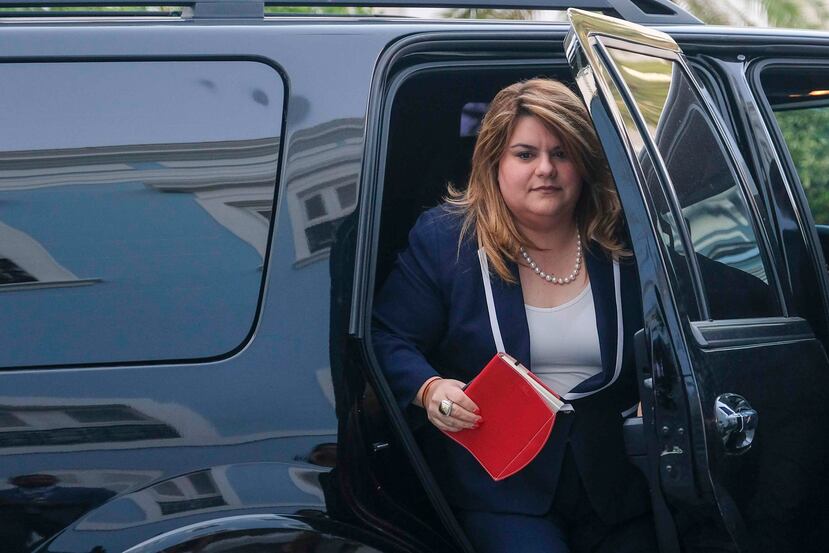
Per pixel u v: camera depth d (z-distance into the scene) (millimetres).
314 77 2273
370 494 2189
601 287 2453
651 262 2107
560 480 2441
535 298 2461
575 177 2416
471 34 2434
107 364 2074
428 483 2281
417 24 2414
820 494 2352
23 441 2012
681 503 2111
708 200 2352
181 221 2154
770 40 2744
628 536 2486
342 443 2131
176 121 2189
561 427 2416
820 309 2592
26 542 1987
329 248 2203
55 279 2094
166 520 2014
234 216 2174
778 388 2279
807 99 3363
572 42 2248
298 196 2207
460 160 3137
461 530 2312
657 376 2100
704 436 2055
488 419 2299
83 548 1984
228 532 2025
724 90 2680
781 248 2584
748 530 2111
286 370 2131
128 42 2217
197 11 2402
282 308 2158
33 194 2117
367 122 2277
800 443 2301
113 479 2021
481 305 2441
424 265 2469
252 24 2330
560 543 2412
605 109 2162
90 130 2156
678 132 2344
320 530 2082
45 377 2047
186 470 2047
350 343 2201
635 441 2268
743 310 2348
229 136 2203
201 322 2123
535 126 2396
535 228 2451
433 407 2328
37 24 2264
